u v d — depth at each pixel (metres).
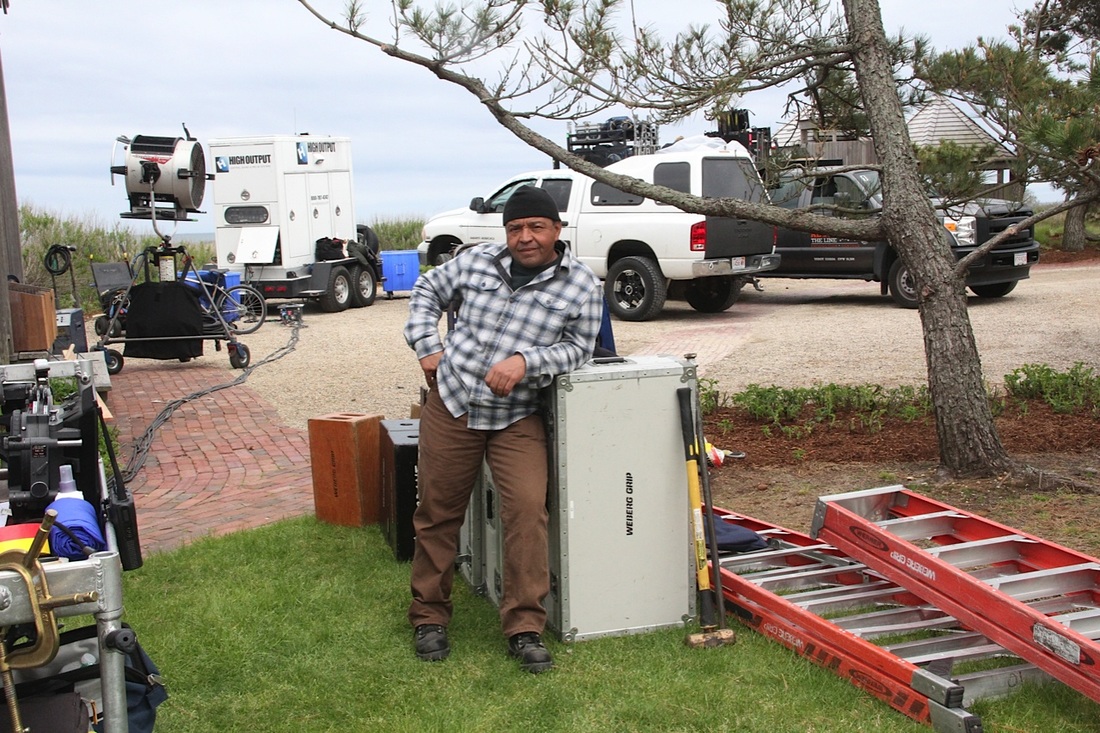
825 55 6.11
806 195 14.04
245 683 3.69
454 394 3.75
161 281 11.27
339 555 5.05
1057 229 25.78
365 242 19.56
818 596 4.04
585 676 3.64
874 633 3.69
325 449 5.50
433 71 5.91
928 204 5.83
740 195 14.02
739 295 16.59
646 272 14.08
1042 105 5.72
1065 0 11.12
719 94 6.00
